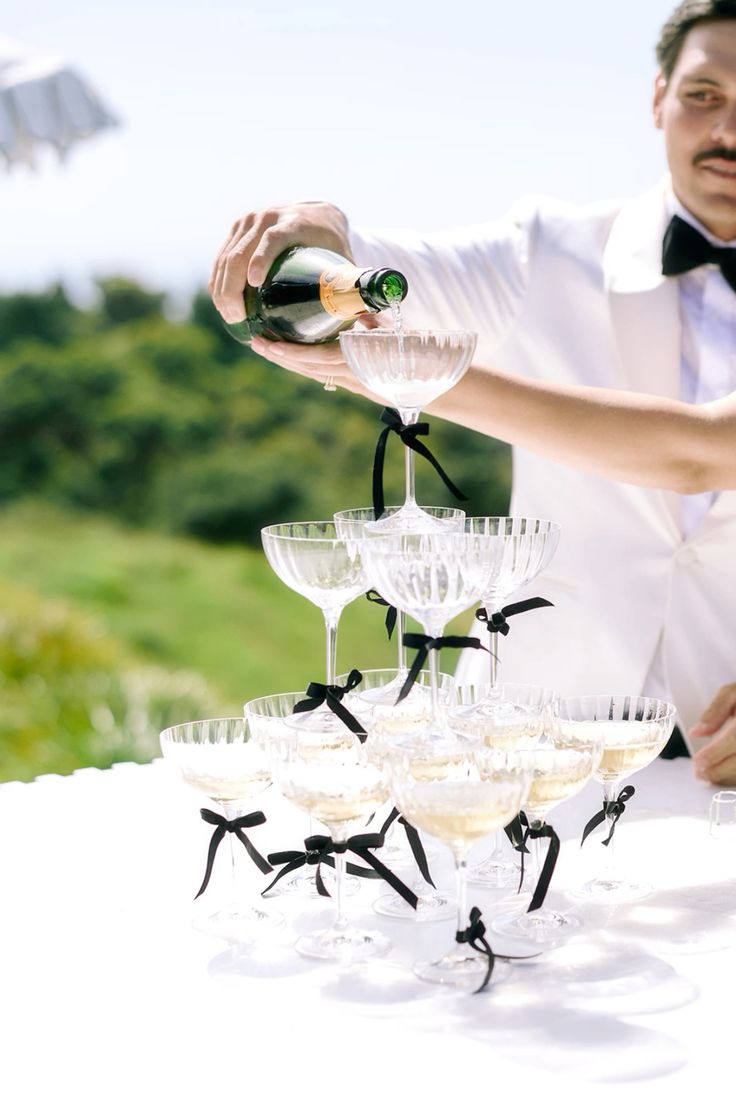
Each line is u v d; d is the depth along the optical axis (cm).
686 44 209
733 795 164
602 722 143
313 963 128
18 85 354
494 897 144
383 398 162
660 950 130
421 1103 104
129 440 1053
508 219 232
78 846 161
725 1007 118
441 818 117
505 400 164
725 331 218
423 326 217
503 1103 104
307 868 154
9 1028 117
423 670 149
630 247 222
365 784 126
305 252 158
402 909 140
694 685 216
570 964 127
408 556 124
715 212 213
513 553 142
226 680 1013
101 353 1069
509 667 224
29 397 1054
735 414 168
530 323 226
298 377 1033
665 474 168
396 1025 116
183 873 152
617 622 217
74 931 136
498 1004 119
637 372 220
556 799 132
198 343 1066
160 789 183
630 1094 105
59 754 662
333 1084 107
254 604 1023
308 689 141
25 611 822
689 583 215
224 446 1045
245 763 135
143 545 1046
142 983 124
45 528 1050
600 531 219
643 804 173
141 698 748
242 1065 110
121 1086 107
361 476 1016
